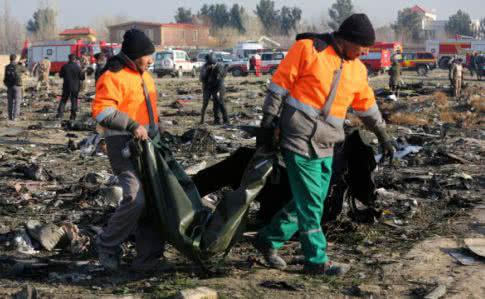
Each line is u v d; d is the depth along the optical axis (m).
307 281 5.09
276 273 5.33
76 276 5.25
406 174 9.86
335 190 6.04
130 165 5.13
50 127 17.12
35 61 50.09
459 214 7.40
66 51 49.47
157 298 4.72
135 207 5.11
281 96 5.01
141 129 5.04
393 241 6.32
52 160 11.88
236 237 5.16
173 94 29.50
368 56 51.12
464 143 13.56
